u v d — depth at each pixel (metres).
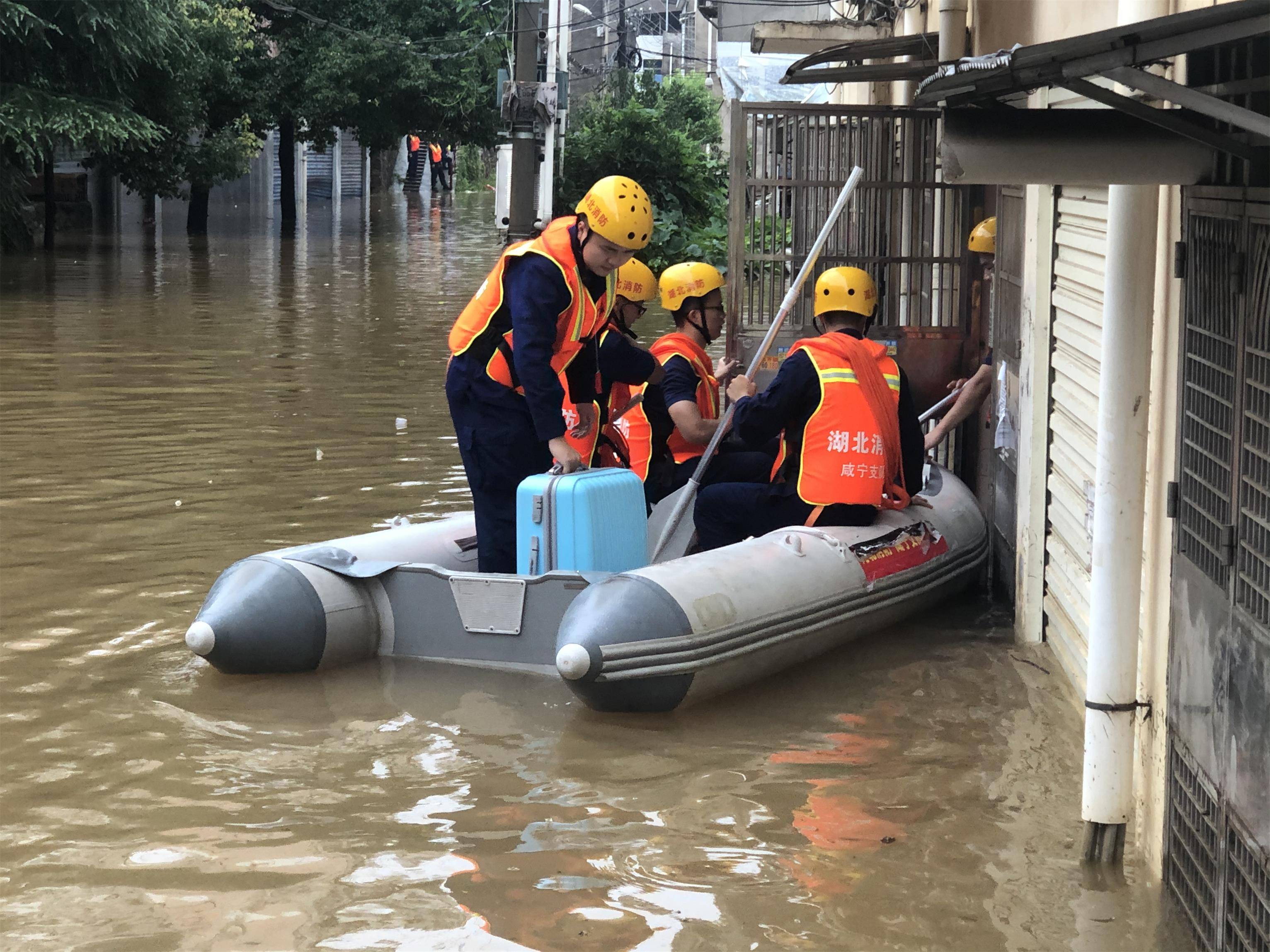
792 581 5.19
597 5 39.53
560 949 3.25
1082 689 4.84
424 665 5.33
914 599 5.78
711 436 6.02
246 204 38.56
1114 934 3.35
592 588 4.87
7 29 20.50
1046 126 3.26
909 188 7.46
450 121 30.33
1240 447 3.01
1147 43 2.60
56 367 12.40
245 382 11.82
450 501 7.81
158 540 6.89
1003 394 6.24
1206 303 3.28
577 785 4.23
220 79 28.00
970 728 4.73
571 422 5.59
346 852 3.75
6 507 7.50
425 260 24.28
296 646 5.13
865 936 3.33
